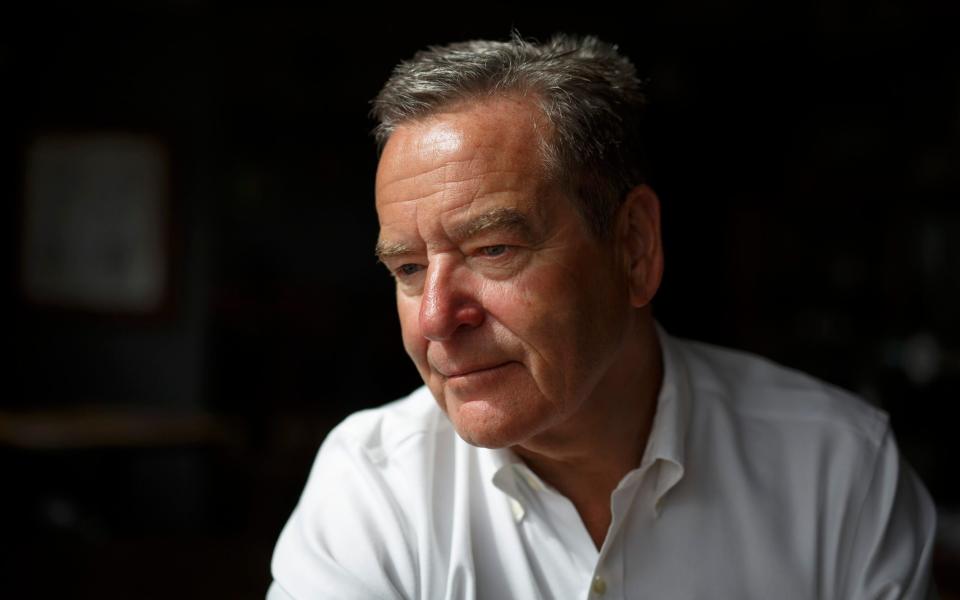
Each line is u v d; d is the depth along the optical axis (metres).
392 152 0.92
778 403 1.16
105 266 4.99
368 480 1.07
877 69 6.14
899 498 1.10
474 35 5.66
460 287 0.90
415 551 1.04
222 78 5.31
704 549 1.05
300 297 6.74
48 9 4.85
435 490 1.07
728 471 1.09
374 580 1.00
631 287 1.03
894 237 6.14
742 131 6.76
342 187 6.97
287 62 5.83
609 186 0.97
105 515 4.11
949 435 5.27
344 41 5.70
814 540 1.07
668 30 5.83
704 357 1.23
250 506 4.79
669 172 6.89
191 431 3.97
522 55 0.95
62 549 3.20
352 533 1.03
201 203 5.09
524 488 1.05
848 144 6.44
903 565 1.07
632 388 1.06
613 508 1.02
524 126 0.90
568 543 1.04
